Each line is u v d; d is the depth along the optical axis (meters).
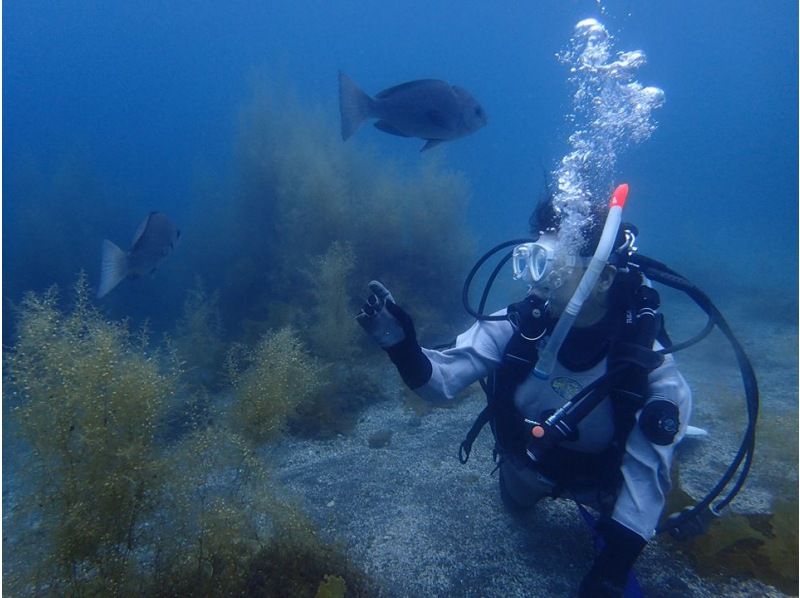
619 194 1.76
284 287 8.24
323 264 6.70
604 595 1.97
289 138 9.93
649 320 1.95
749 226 38.00
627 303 2.00
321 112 10.40
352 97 3.62
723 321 2.05
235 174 10.50
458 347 2.29
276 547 2.54
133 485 2.31
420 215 8.92
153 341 8.05
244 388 3.29
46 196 12.15
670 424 1.85
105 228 12.55
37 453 2.25
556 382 2.07
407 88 3.68
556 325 1.87
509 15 83.25
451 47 91.50
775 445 3.89
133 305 9.86
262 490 2.72
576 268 1.91
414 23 87.94
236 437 2.82
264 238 9.77
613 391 1.99
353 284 7.78
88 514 2.16
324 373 5.37
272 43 86.31
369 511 3.32
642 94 2.40
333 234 8.31
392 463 4.04
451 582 2.62
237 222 10.23
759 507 3.14
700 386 5.65
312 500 3.51
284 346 3.48
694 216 48.84
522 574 2.64
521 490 2.79
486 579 2.62
